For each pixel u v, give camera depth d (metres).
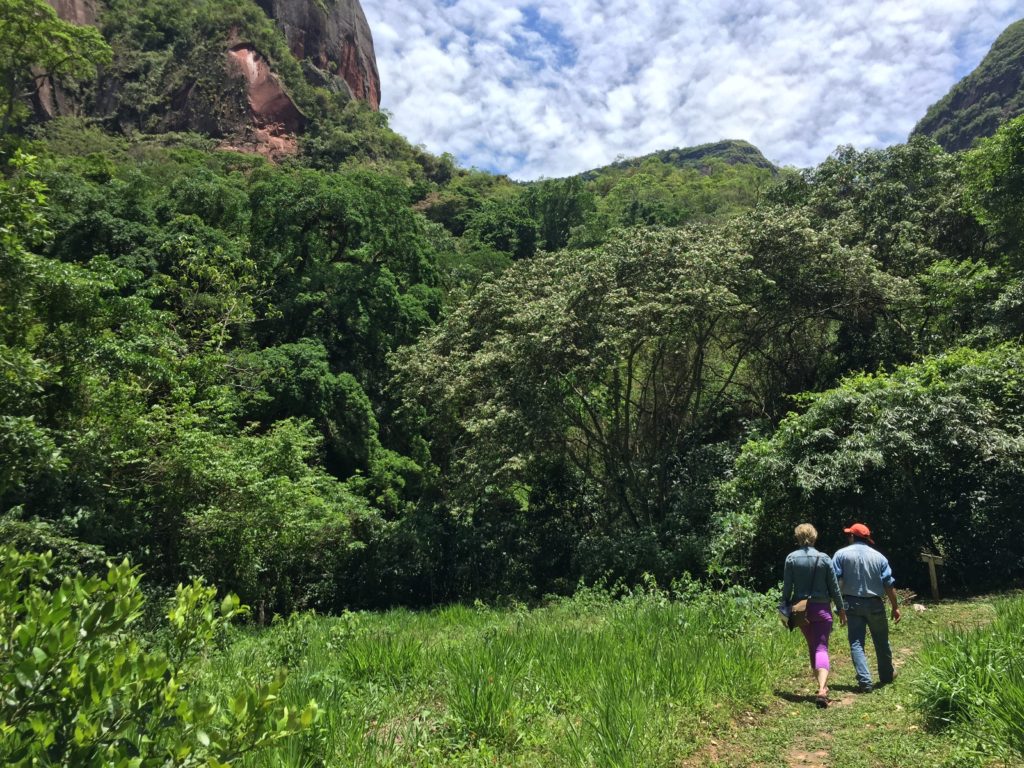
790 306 18.39
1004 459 11.38
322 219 30.77
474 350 20.02
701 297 15.35
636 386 22.25
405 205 34.09
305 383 24.48
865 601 6.12
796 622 6.14
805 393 14.63
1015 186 16.52
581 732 4.41
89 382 12.51
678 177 99.88
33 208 11.09
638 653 6.05
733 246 16.81
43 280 11.41
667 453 18.41
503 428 16.36
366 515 19.09
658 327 15.92
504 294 19.39
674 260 16.66
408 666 6.38
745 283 16.84
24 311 11.69
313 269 30.08
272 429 20.16
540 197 73.62
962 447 11.56
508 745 4.51
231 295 23.05
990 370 12.20
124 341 13.26
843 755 4.29
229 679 5.98
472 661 5.61
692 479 17.58
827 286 17.73
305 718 2.36
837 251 16.95
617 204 79.44
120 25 105.69
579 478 20.36
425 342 20.98
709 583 12.13
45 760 2.03
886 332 19.38
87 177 38.00
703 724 4.88
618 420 18.38
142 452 13.86
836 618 8.85
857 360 19.83
